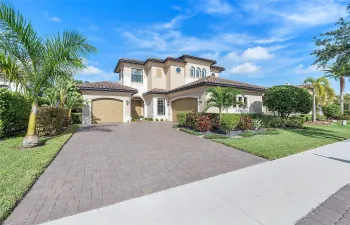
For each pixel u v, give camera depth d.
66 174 4.91
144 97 26.47
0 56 6.87
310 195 3.84
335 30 10.49
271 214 3.15
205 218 3.02
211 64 28.00
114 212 3.17
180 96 21.30
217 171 5.29
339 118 27.72
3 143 8.09
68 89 17.41
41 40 7.73
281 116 16.95
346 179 4.69
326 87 26.03
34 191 3.90
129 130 14.06
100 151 7.46
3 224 2.80
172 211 3.22
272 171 5.27
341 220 3.00
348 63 10.84
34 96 7.93
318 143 9.24
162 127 16.19
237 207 3.36
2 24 6.81
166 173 5.09
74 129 13.99
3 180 4.21
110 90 20.16
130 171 5.21
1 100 8.70
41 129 10.12
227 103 12.69
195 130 13.30
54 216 3.03
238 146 8.28
